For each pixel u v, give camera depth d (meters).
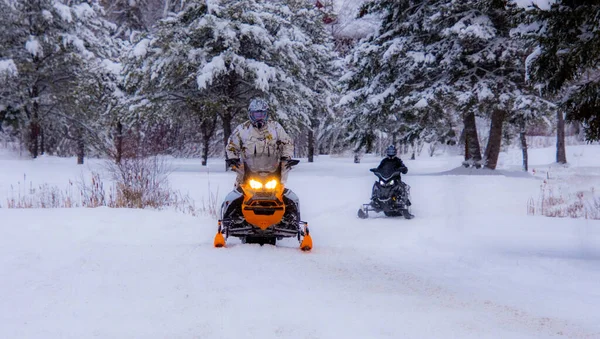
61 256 6.69
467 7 27.56
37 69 40.88
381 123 32.81
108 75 40.78
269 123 7.86
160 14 56.72
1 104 40.25
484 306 5.10
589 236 10.07
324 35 46.97
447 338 4.02
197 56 33.88
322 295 5.15
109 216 10.80
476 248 8.81
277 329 4.06
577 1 9.91
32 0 39.78
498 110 29.70
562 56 10.21
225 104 35.06
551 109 26.58
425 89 29.02
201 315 4.38
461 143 34.66
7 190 17.55
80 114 41.12
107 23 45.00
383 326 4.24
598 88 10.41
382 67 30.52
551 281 6.49
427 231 10.83
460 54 27.86
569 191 18.62
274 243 8.31
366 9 31.75
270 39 35.16
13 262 6.30
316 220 12.81
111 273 5.81
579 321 4.72
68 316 4.34
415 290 5.68
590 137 10.98
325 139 56.94
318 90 42.88
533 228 11.12
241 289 5.22
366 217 13.27
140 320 4.24
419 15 29.66
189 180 22.31
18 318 4.29
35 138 42.09
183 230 10.01
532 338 4.15
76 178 22.91
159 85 33.72
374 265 7.02
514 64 27.27
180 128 54.22
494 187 20.25
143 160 15.74
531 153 52.88
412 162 47.69
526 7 10.05
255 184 7.55
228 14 34.12
